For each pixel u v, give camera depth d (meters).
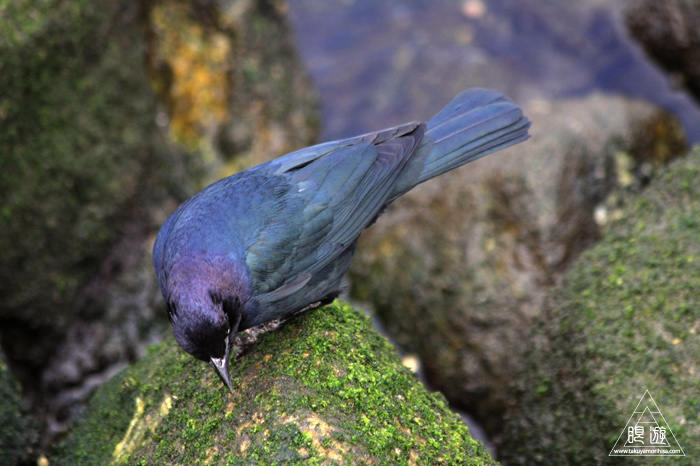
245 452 6.29
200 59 13.32
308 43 19.19
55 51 10.38
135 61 11.88
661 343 7.80
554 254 11.49
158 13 12.93
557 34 17.95
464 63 17.95
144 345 11.53
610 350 8.05
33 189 10.27
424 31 19.03
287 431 6.25
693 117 15.16
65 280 10.86
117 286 11.43
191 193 12.73
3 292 10.23
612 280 8.58
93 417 7.83
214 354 6.46
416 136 8.41
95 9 11.01
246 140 13.69
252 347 7.30
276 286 7.18
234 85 13.68
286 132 14.27
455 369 11.48
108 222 11.29
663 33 14.44
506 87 17.33
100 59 11.19
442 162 8.47
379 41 18.97
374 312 12.35
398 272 12.23
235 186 7.36
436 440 6.54
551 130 12.51
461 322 11.52
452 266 11.81
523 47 18.12
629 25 15.09
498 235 11.80
